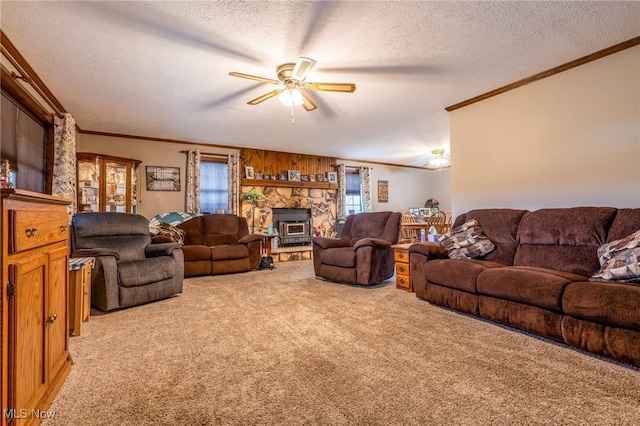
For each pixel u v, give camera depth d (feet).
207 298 11.18
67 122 12.62
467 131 12.75
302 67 8.17
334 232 24.48
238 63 9.30
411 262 10.96
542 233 9.05
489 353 6.52
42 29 7.48
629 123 8.61
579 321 6.46
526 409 4.59
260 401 4.87
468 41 8.36
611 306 5.87
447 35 8.04
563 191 9.93
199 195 19.13
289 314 9.25
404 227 18.70
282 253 21.59
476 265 8.87
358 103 12.87
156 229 14.98
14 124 9.80
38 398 4.33
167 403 4.84
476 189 12.44
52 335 4.98
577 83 9.58
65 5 6.63
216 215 17.84
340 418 4.43
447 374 5.66
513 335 7.48
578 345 6.44
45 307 4.63
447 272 9.33
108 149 16.98
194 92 11.44
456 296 9.10
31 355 4.15
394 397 4.95
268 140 19.20
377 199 27.30
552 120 10.16
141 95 11.66
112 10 6.82
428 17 7.25
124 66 9.39
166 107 12.99
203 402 4.86
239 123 15.46
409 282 11.90
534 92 10.61
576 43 8.57
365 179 26.08
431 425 4.27
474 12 7.13
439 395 4.99
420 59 9.28
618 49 8.70
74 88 10.93
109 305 9.45
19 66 8.86
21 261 3.91
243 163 21.07
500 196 11.64
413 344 7.01
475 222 10.88
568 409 4.58
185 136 17.90
